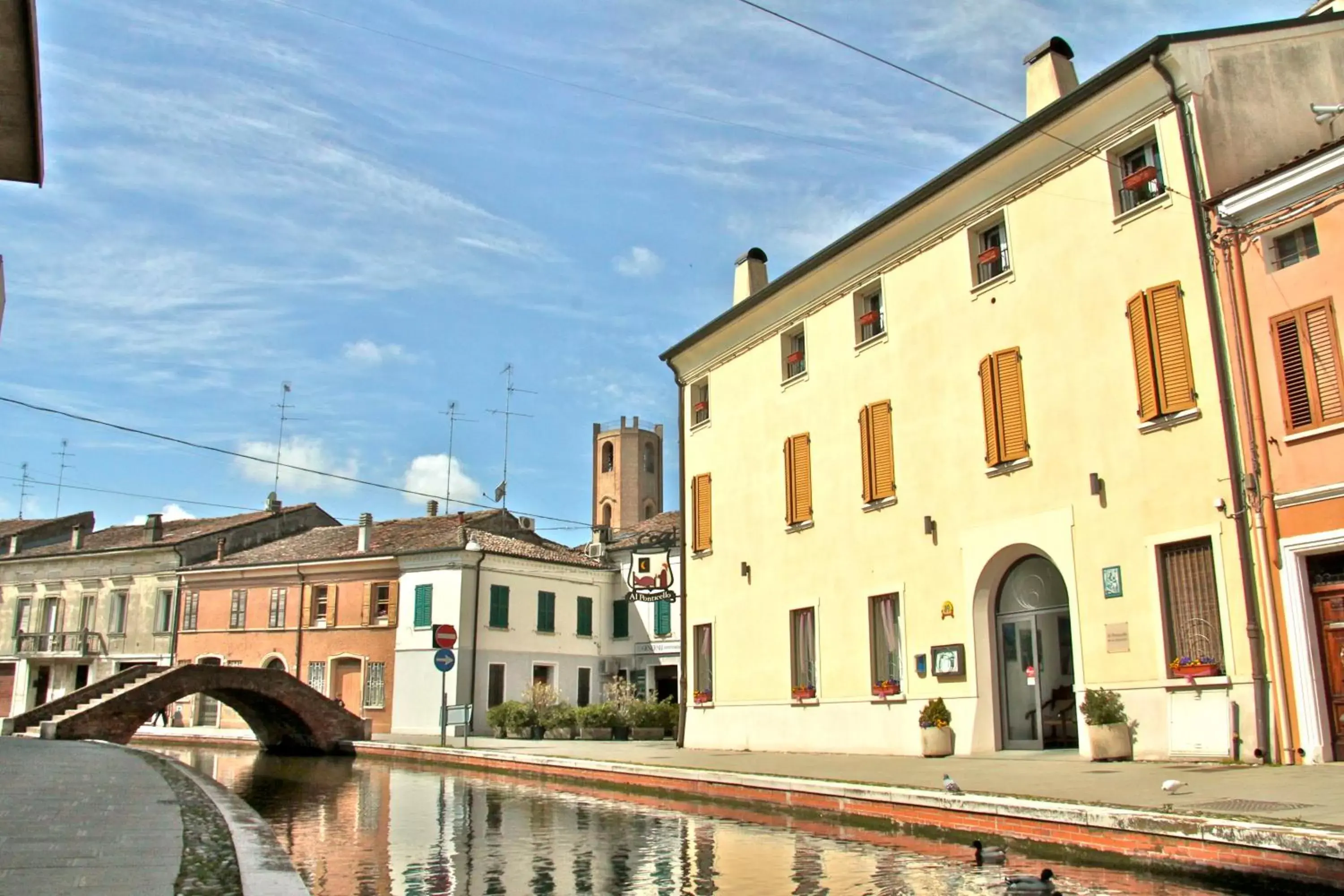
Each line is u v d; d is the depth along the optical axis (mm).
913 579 18438
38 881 5625
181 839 7391
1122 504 14766
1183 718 13477
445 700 26594
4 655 51688
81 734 28406
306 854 10414
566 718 32750
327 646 41969
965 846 10156
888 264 19953
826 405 21297
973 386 17656
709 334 25453
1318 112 14469
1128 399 14906
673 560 41344
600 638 44812
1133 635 14328
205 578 46344
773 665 21953
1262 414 13125
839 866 9125
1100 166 15797
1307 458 12602
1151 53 14617
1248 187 13453
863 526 19828
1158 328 14477
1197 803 9227
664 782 16344
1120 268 15273
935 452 18297
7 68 8938
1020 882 7660
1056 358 16125
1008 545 16531
